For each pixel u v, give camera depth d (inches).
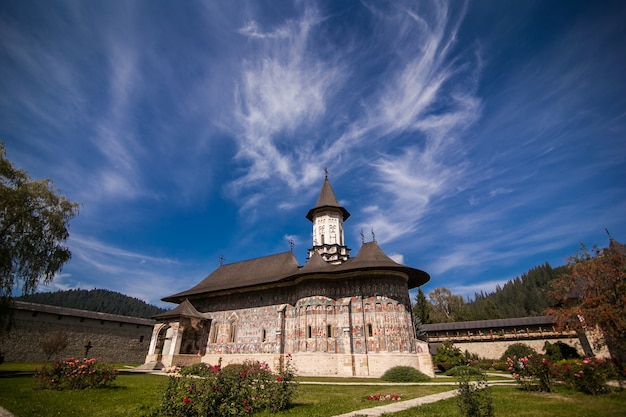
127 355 1781.5
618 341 762.2
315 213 1690.5
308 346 1178.0
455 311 3179.1
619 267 803.4
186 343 1587.1
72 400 548.4
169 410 443.2
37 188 952.3
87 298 5526.6
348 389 749.3
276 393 490.9
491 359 1763.0
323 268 1274.6
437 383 868.0
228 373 488.7
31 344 1451.8
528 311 4247.0
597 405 481.1
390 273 1208.2
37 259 914.7
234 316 1513.3
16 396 555.8
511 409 467.2
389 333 1128.8
